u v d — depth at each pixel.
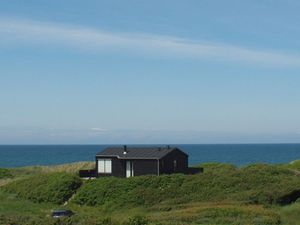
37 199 65.81
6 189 72.62
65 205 62.72
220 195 59.06
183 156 75.00
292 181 61.94
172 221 41.88
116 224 38.84
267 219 42.25
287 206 50.81
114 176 73.38
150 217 44.38
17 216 45.66
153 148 75.62
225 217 44.31
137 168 72.69
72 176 70.25
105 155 74.88
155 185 63.84
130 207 58.69
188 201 58.34
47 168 96.38
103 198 62.31
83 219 42.06
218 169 81.00
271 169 69.88
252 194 55.91
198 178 65.19
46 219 41.81
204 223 41.50
